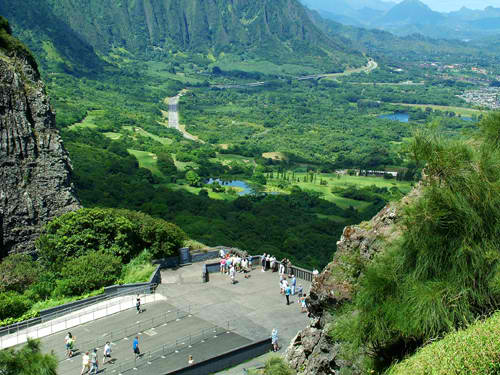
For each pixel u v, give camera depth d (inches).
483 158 647.1
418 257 637.9
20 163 2176.4
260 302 1619.1
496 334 515.2
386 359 656.4
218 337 1395.2
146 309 1576.0
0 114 2172.7
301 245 4485.7
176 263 1999.3
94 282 1718.8
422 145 664.4
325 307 834.2
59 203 2219.5
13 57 2412.6
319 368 802.2
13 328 1456.7
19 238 2065.7
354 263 795.4
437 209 632.4
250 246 3919.8
